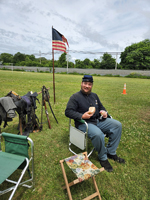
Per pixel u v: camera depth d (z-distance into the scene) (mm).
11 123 4297
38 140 3365
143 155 3004
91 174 1735
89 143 3305
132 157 2904
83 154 2154
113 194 2053
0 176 1536
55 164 2600
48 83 13859
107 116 2900
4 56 86250
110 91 10711
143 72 42781
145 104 7117
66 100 7258
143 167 2633
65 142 3330
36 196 1973
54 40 5211
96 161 2707
